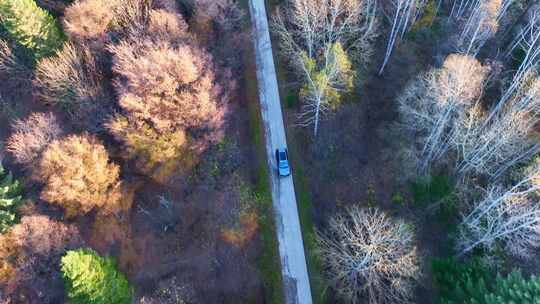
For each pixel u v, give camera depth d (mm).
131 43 39281
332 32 43000
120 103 34562
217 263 40062
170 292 37156
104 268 30859
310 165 44594
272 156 45312
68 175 33281
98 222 37688
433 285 35594
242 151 44719
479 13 41812
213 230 40688
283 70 49219
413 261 33281
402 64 45406
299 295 39250
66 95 38938
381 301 33500
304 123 46031
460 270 33625
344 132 44969
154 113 35156
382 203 42562
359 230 32250
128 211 40031
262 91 48312
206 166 40844
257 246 41094
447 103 35344
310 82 38562
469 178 40156
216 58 43250
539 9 41844
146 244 40219
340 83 39625
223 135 40406
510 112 35062
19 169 37594
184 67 34844
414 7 45188
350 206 42281
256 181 43906
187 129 37906
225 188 40688
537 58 41469
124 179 38969
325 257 36312
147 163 37250
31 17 37250
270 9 52219
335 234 39844
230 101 45812
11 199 34219
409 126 39312
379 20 47688
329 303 38312
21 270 32875
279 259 40719
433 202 41812
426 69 44844
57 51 38062
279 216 42438
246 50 49469
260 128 46562
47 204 35781
